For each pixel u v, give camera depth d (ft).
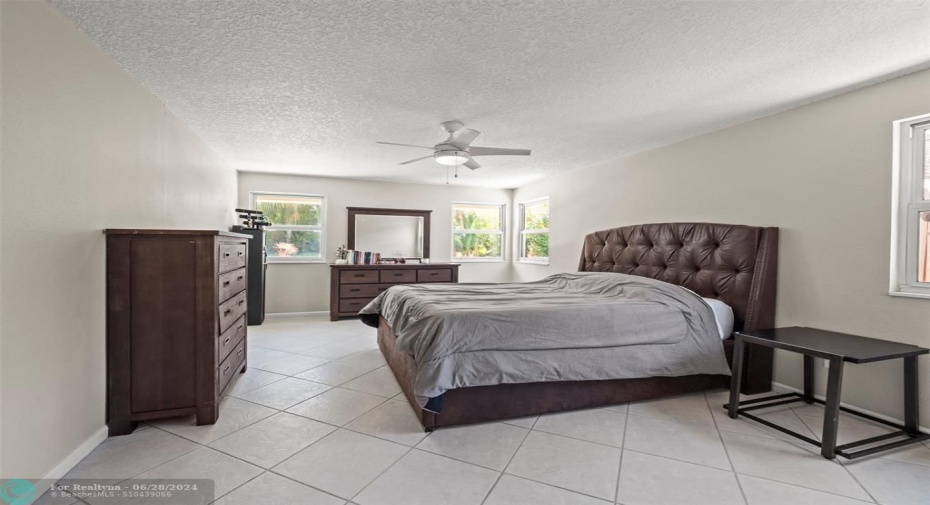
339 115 9.87
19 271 4.89
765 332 8.02
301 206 18.84
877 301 7.63
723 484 5.55
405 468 5.89
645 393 8.64
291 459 6.10
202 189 12.09
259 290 16.40
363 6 5.41
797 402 8.55
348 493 5.26
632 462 6.12
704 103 8.87
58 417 5.55
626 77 7.61
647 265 12.24
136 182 7.82
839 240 8.20
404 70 7.38
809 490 5.42
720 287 10.01
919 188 7.32
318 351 12.40
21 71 4.90
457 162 10.87
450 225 21.04
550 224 18.34
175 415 7.10
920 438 6.70
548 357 7.71
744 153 10.06
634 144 12.29
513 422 7.57
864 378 7.86
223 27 5.93
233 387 9.21
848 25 5.75
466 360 7.22
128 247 6.82
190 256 7.14
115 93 7.02
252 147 13.05
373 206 19.63
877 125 7.66
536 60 6.97
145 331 6.93
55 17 5.47
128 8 5.43
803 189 8.82
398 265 18.57
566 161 14.79
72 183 5.85
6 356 4.71
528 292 11.19
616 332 8.23
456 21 5.77
